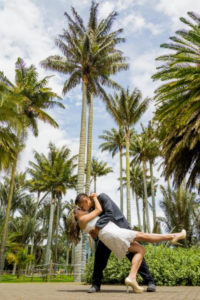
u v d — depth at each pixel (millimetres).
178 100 11242
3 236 19141
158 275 5027
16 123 13391
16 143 14727
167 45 11820
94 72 18859
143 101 24219
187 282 5016
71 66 18016
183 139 11234
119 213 2725
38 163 32094
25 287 3953
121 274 5348
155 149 27828
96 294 2434
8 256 27547
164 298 1978
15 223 33312
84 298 1993
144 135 29828
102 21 19750
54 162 30203
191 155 13438
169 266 5180
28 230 32750
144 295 2266
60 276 24984
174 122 11758
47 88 20984
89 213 2676
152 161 30188
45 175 29906
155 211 29156
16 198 34875
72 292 2787
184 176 14281
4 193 34438
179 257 5445
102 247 2871
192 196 18812
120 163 35406
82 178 15195
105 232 2488
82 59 18234
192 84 10734
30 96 20344
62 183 30594
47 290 3188
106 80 19422
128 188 22719
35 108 20109
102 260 2879
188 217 18078
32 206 38000
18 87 20297
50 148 32094
